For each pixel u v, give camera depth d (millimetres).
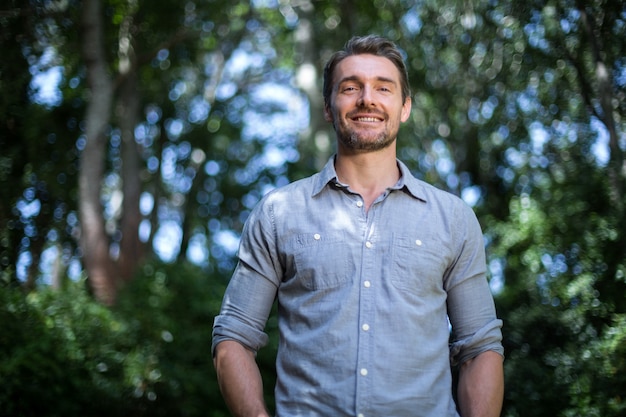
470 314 2303
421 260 2232
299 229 2299
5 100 7539
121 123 12000
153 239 14656
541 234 6863
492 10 7555
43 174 9000
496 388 2229
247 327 2326
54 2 8367
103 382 8133
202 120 15242
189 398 9023
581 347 6035
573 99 6738
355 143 2344
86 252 9500
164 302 9570
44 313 7910
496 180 9719
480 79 9008
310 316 2205
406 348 2143
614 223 5723
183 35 11797
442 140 10555
